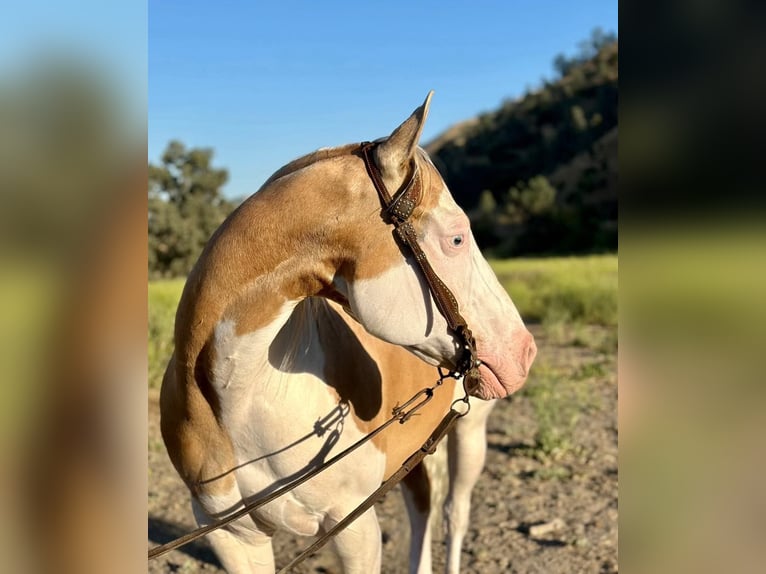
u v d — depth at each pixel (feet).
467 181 244.01
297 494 7.39
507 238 178.29
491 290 6.93
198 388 6.94
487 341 6.86
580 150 231.71
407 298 6.53
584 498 16.21
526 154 246.68
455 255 6.62
